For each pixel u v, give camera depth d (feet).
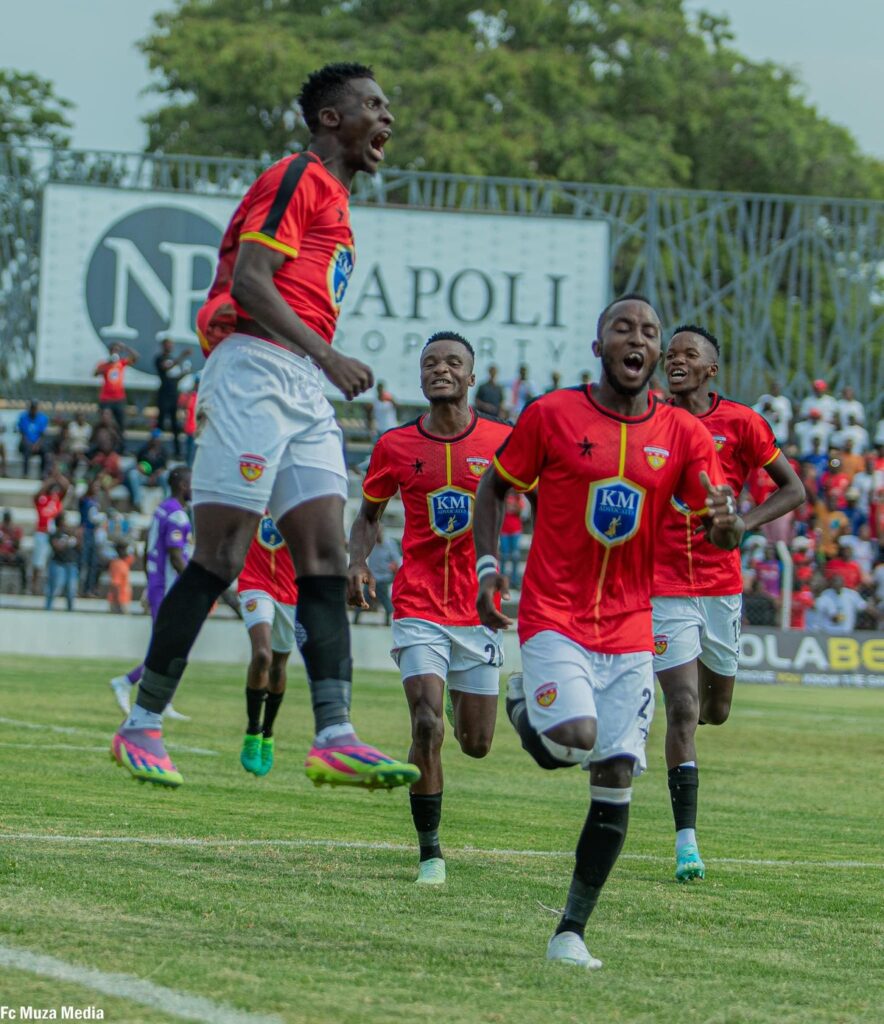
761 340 244.42
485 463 60.39
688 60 391.65
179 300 241.55
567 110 362.12
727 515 43.55
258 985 36.11
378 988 36.88
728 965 43.06
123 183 243.40
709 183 384.27
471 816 77.25
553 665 43.16
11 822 63.16
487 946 43.11
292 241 41.04
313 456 42.19
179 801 74.84
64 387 243.40
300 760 99.76
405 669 59.57
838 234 246.88
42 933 40.09
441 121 342.85
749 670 198.80
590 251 245.45
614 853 42.63
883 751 126.41
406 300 243.40
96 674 168.66
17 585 221.66
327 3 391.45
